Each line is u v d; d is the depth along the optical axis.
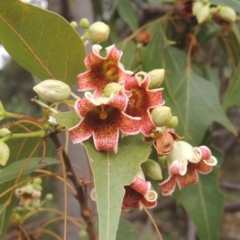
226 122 0.16
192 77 0.17
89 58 0.10
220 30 0.19
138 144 0.10
